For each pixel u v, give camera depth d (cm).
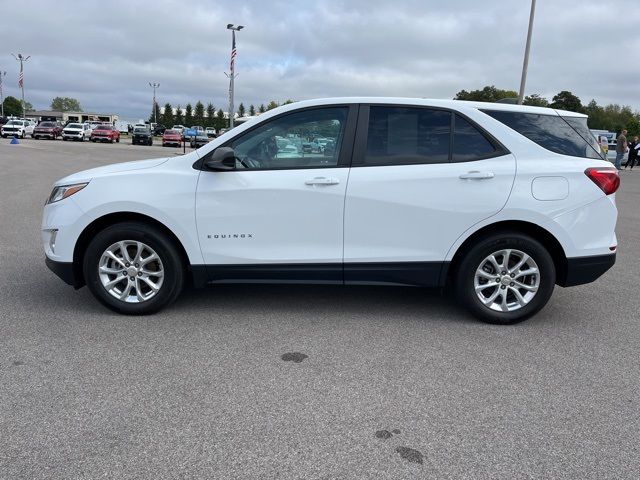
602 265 430
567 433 283
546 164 421
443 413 300
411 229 422
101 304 449
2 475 240
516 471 251
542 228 423
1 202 1048
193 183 422
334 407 304
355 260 427
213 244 427
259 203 420
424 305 487
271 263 428
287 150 429
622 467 255
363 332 418
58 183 446
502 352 385
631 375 353
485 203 416
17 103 13062
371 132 428
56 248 432
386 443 270
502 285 434
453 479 244
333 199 418
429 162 423
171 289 437
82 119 12181
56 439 267
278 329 421
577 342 408
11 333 400
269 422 287
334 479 242
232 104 3959
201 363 356
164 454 257
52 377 332
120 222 435
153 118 11319
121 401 305
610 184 426
